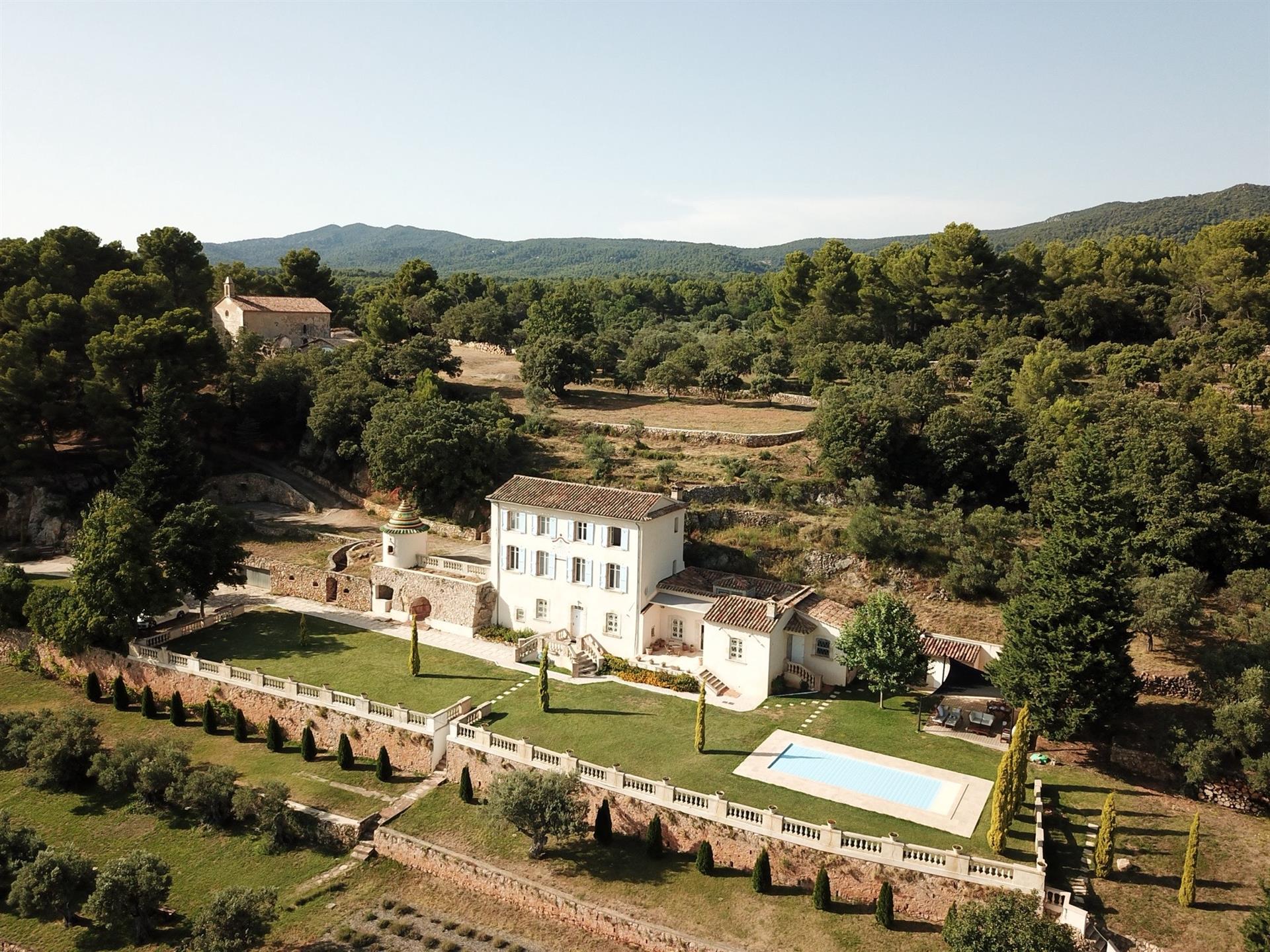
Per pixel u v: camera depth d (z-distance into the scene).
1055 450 77.31
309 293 154.50
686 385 112.25
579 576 63.50
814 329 124.06
